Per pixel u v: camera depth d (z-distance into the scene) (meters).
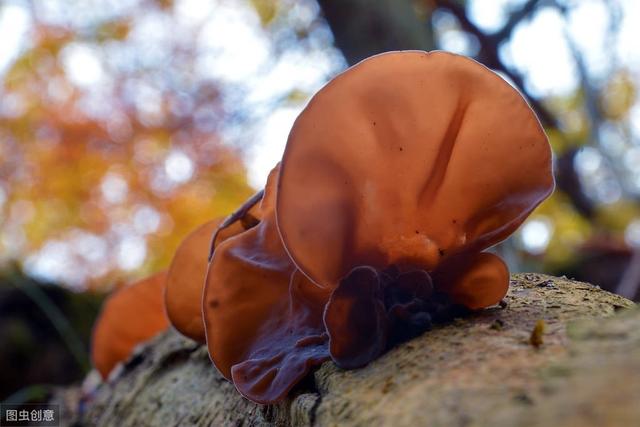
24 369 0.72
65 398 0.54
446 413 0.18
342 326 0.22
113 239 1.01
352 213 0.21
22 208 1.01
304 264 0.21
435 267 0.22
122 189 1.02
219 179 1.03
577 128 1.02
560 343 0.19
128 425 0.36
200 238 0.30
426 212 0.22
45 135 1.02
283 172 0.21
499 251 0.67
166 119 1.04
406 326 0.22
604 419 0.16
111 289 1.00
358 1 0.60
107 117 1.04
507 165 0.22
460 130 0.22
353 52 0.61
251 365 0.23
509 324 0.21
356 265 0.22
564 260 0.88
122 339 0.45
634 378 0.16
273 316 0.24
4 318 0.74
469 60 0.21
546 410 0.16
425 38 0.62
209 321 0.24
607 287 0.83
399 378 0.20
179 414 0.31
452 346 0.20
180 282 0.30
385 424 0.18
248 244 0.25
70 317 0.79
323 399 0.21
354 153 0.21
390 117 0.21
